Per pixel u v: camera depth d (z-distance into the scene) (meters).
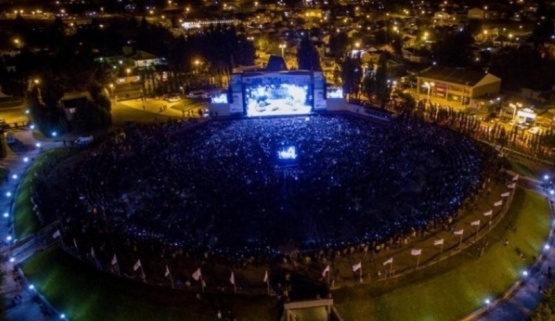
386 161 85.00
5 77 141.50
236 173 80.88
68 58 149.00
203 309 51.94
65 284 58.34
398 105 122.62
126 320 52.69
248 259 58.16
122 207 72.31
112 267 57.78
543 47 151.88
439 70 131.12
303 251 59.97
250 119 116.69
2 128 115.81
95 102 116.88
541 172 87.88
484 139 101.44
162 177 79.69
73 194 75.44
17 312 55.97
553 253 65.19
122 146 95.12
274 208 70.50
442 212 67.50
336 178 78.81
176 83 144.25
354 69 133.12
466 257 59.00
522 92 123.50
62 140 108.94
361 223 66.94
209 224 66.69
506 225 66.75
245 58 165.12
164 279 55.72
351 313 51.88
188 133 106.19
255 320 50.78
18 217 76.25
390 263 57.09
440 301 54.19
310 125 109.06
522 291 57.66
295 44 184.75
